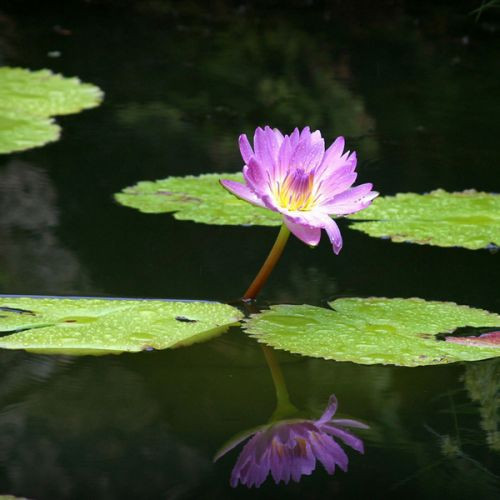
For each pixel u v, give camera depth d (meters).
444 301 3.22
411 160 3.69
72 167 3.63
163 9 6.32
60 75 4.28
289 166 3.12
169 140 3.76
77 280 3.25
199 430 3.00
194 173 3.60
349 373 3.10
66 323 3.12
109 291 3.22
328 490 2.93
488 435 3.00
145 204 3.42
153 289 3.23
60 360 3.10
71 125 3.83
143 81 4.49
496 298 3.23
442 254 3.38
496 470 2.96
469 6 6.55
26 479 2.93
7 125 3.75
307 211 3.13
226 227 3.45
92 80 4.45
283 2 6.63
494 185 3.58
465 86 4.55
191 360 3.11
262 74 4.69
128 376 3.07
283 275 3.29
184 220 3.47
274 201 3.13
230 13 6.27
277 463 2.96
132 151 3.70
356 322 3.14
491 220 3.38
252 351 3.12
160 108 4.02
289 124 3.86
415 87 4.50
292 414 3.02
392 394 3.06
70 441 2.98
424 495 2.92
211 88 4.39
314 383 3.07
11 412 3.01
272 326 3.12
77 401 3.03
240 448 2.97
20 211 3.46
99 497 2.92
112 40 5.35
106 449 2.97
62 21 5.79
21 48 5.01
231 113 3.96
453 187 3.56
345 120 3.91
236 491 2.93
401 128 3.87
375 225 3.36
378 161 3.68
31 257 3.31
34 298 3.18
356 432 3.00
